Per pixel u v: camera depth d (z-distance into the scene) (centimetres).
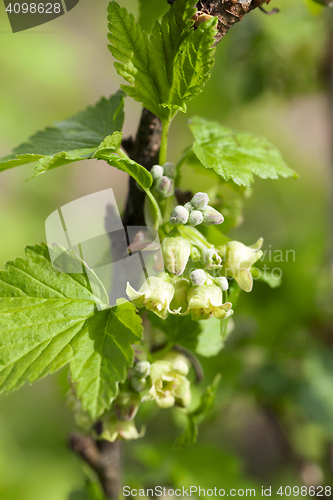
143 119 22
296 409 34
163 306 21
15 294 21
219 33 21
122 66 21
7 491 45
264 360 34
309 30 38
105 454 25
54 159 20
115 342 20
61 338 21
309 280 33
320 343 34
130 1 30
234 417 44
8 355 20
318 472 35
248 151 23
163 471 29
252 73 41
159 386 22
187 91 21
